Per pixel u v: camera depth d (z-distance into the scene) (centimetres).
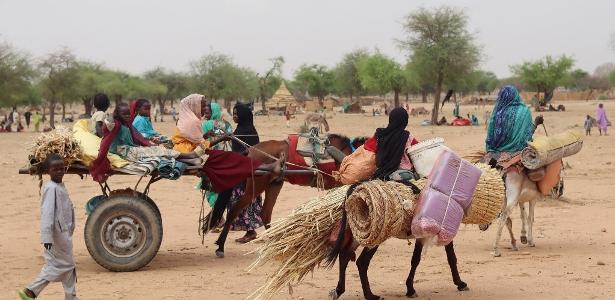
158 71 12812
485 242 1368
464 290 975
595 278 1026
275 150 1290
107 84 10412
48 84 7694
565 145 1247
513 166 1227
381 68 9719
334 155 1280
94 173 1151
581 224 1538
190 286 1049
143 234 1170
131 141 1188
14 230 1620
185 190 2278
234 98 11325
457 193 876
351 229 859
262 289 890
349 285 1034
